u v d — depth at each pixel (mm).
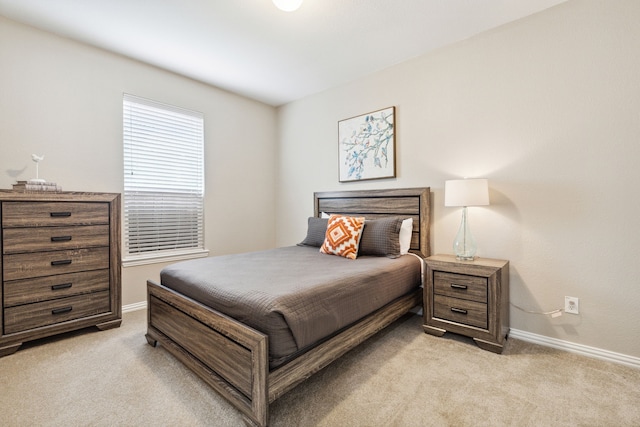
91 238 2391
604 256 1989
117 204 2523
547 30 2170
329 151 3639
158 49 2719
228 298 1592
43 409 1489
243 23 2316
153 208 3119
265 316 1394
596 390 1651
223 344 1545
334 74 3234
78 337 2312
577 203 2074
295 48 2695
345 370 1853
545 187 2199
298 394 1617
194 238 3455
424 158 2838
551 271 2188
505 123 2367
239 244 3863
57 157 2514
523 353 2078
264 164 4141
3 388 1660
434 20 2297
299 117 3969
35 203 2131
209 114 3531
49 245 2193
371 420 1423
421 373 1820
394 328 2514
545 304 2211
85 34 2486
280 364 1406
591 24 2006
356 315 1871
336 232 2764
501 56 2379
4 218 2012
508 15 2246
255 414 1350
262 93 3777
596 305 2020
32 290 2125
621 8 1908
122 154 2877
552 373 1822
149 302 2211
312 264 2297
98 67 2709
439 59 2715
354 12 2188
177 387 1679
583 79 2039
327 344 1664
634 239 1894
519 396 1602
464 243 2359
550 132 2170
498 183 2408
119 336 2338
